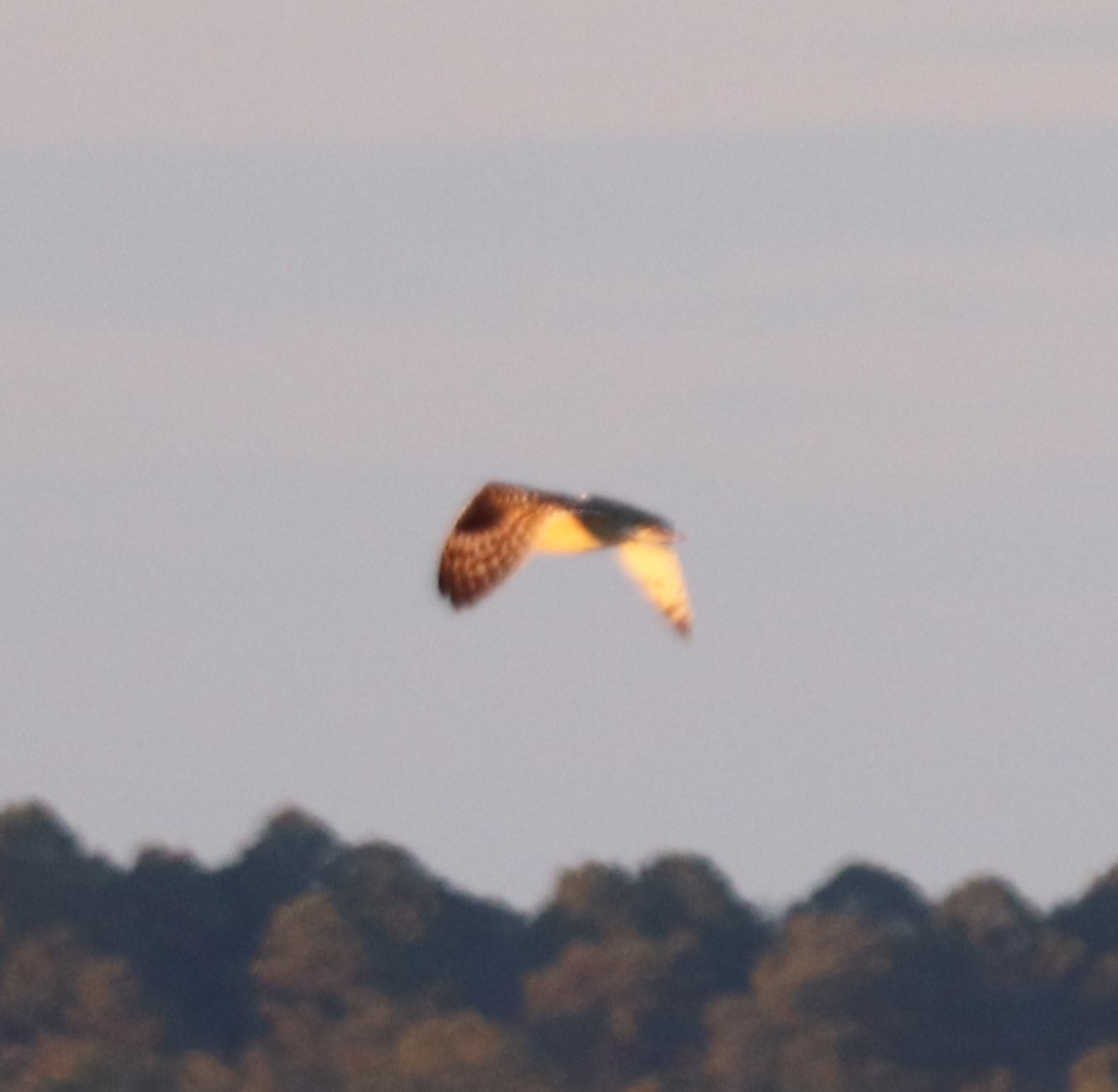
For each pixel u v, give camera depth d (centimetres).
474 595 6406
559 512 6531
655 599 7200
